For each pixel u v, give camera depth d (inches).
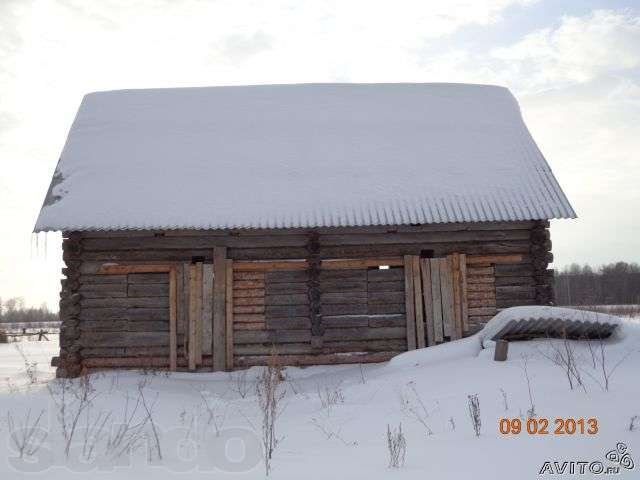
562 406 266.4
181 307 511.8
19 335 1412.4
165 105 642.8
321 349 510.0
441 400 308.3
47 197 533.6
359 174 555.2
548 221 525.0
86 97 656.4
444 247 525.0
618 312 733.9
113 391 372.5
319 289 513.0
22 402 287.0
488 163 569.9
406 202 523.8
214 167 565.3
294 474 198.2
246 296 515.2
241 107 641.0
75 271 511.8
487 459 207.9
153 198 528.4
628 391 276.8
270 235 522.3
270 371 375.9
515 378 324.2
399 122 620.7
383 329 514.0
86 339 508.1
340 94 661.3
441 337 509.7
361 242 522.3
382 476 193.2
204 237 520.1
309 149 585.3
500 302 521.7
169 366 505.4
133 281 516.1
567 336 427.8
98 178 551.2
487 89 675.4
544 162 575.5
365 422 290.5
